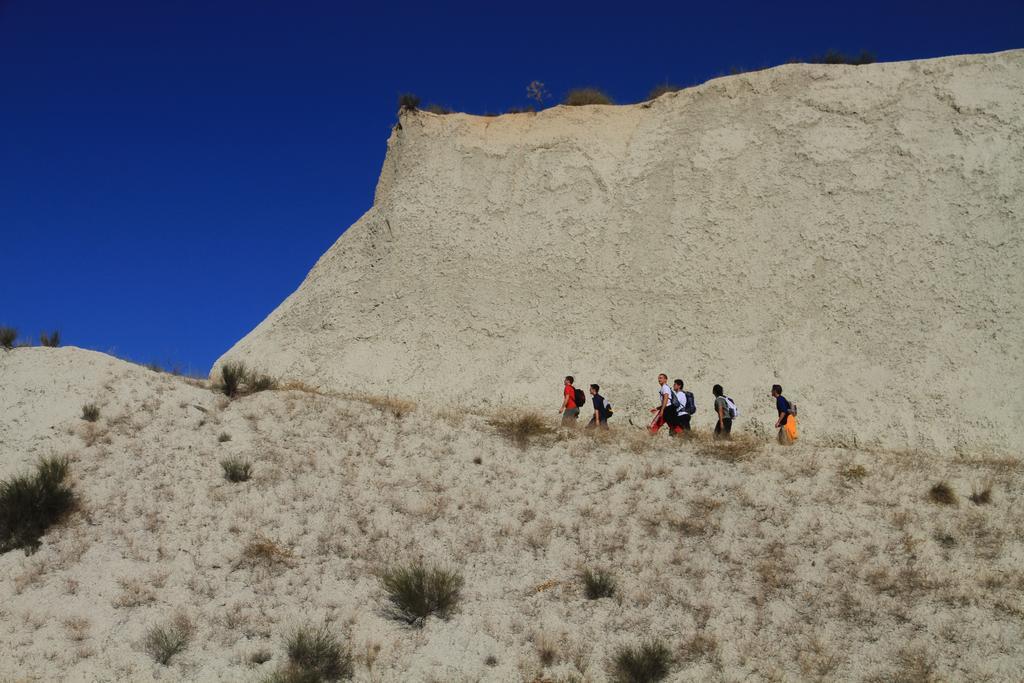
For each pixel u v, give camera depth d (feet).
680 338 55.21
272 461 43.88
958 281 51.80
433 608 31.99
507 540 37.19
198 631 30.32
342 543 36.68
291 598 32.63
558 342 57.52
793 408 47.83
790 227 56.75
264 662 28.68
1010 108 56.65
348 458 45.09
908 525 37.04
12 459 41.32
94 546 35.42
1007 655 28.17
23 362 49.90
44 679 27.37
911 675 27.43
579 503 40.45
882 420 47.93
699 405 52.16
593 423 50.80
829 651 28.96
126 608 31.53
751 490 40.75
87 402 46.88
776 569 34.19
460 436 48.39
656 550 35.94
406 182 68.44
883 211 55.42
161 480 40.93
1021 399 46.32
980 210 53.67
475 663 29.01
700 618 31.14
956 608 30.94
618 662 28.58
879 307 52.39
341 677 28.04
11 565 33.83
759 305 54.75
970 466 43.09
